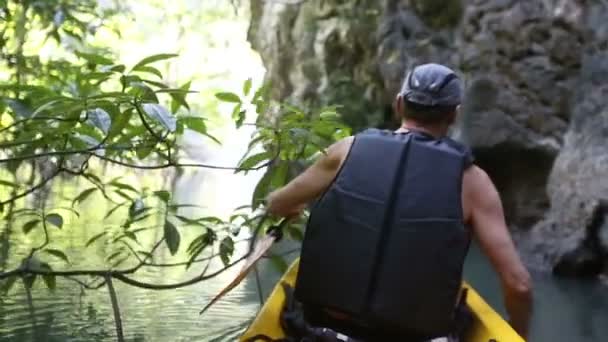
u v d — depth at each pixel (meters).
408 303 1.97
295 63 11.23
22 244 5.73
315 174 2.18
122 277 2.48
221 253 2.53
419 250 1.96
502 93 8.03
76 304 4.34
